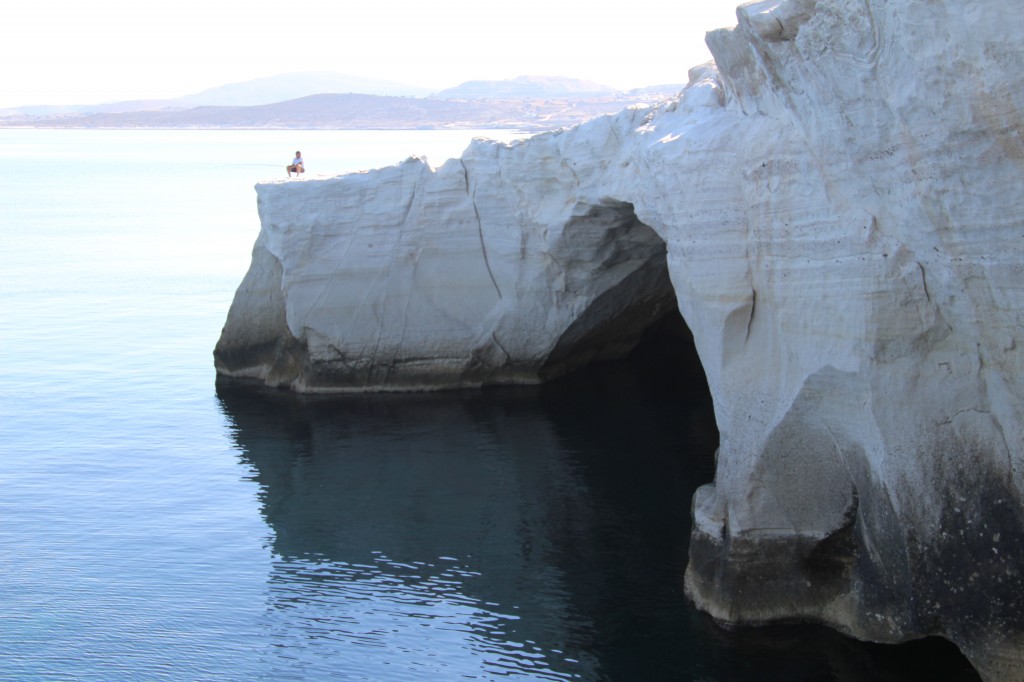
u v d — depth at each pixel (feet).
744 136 45.27
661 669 43.01
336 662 44.75
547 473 64.28
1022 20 30.09
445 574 52.21
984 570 38.47
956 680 40.45
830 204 40.34
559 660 44.29
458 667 44.16
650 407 75.77
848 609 43.75
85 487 63.72
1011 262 33.86
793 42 38.58
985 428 38.29
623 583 50.11
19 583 51.57
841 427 42.63
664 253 75.00
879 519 41.32
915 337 39.06
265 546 55.67
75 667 44.57
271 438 71.97
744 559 45.19
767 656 43.16
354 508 60.29
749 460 45.57
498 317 79.10
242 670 44.29
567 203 72.59
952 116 32.96
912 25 32.94
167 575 52.42
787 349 44.34
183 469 66.54
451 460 66.95
